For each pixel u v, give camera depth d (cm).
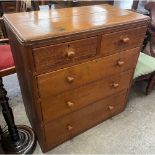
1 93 107
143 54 176
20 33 85
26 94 121
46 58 89
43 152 130
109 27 101
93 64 110
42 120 111
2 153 127
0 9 264
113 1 256
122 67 129
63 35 87
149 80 177
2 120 154
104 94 134
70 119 127
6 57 137
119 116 162
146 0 250
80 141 140
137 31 118
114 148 136
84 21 104
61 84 104
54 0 242
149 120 160
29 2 169
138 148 137
